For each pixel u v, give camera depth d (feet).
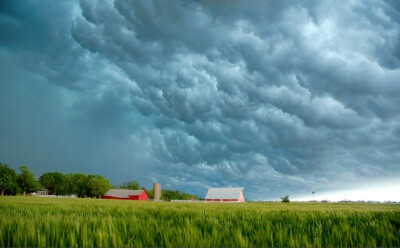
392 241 15.42
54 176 403.95
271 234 15.46
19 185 313.12
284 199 259.39
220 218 23.52
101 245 13.33
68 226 16.35
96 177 395.34
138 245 13.53
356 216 26.09
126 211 32.81
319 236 16.24
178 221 20.93
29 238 14.02
